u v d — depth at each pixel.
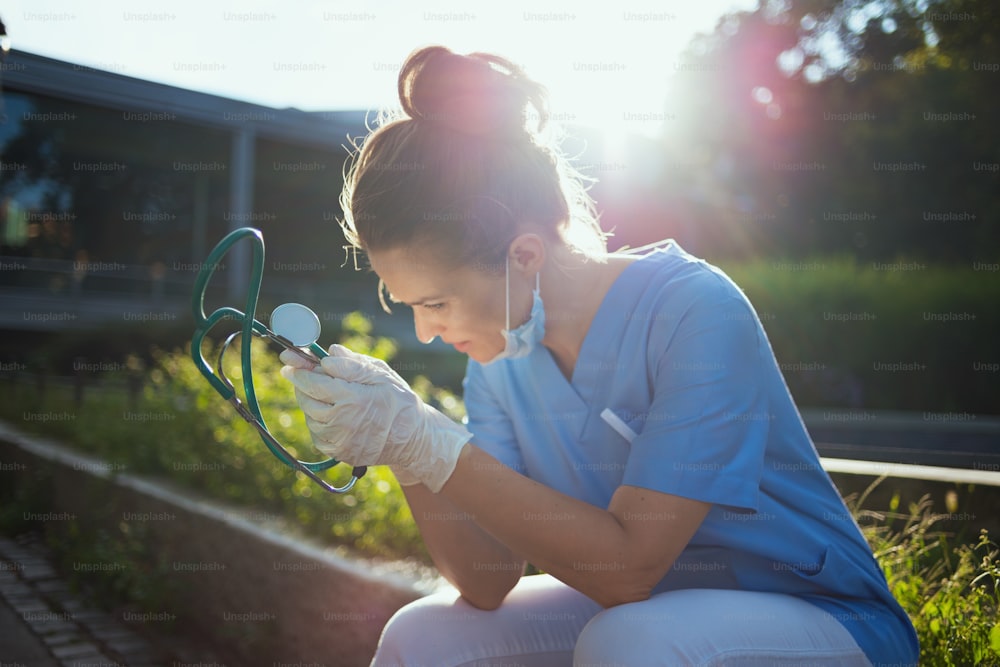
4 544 4.34
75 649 2.91
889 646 1.32
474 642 1.48
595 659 1.22
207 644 3.02
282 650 2.71
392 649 1.49
